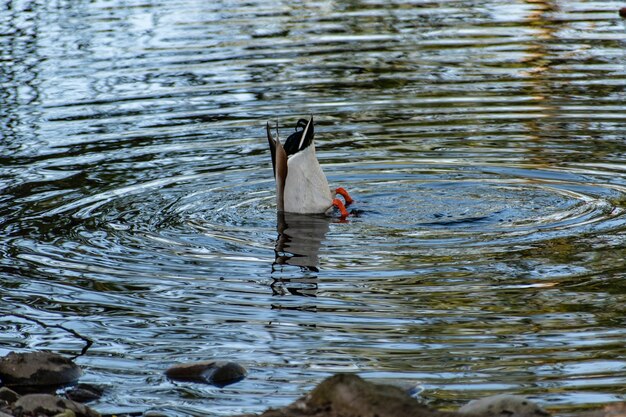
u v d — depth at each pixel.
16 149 17.23
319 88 20.52
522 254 12.09
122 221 13.89
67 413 8.13
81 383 9.13
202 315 10.57
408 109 19.09
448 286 11.15
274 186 15.42
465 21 26.31
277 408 8.05
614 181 14.96
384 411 7.38
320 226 13.55
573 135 17.23
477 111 18.81
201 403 8.58
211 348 9.73
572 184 14.91
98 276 11.82
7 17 27.17
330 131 17.88
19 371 9.26
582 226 13.05
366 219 13.83
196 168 16.22
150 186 15.38
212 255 12.51
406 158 16.44
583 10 27.39
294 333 10.01
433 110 18.97
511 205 14.11
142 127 18.33
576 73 21.09
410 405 7.43
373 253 12.41
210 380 9.01
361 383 7.62
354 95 19.98
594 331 9.74
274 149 14.70
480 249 12.35
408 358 9.28
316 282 11.43
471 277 11.39
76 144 17.48
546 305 10.48
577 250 12.14
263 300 10.94
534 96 19.56
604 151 16.38
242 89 20.48
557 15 26.97
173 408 8.50
